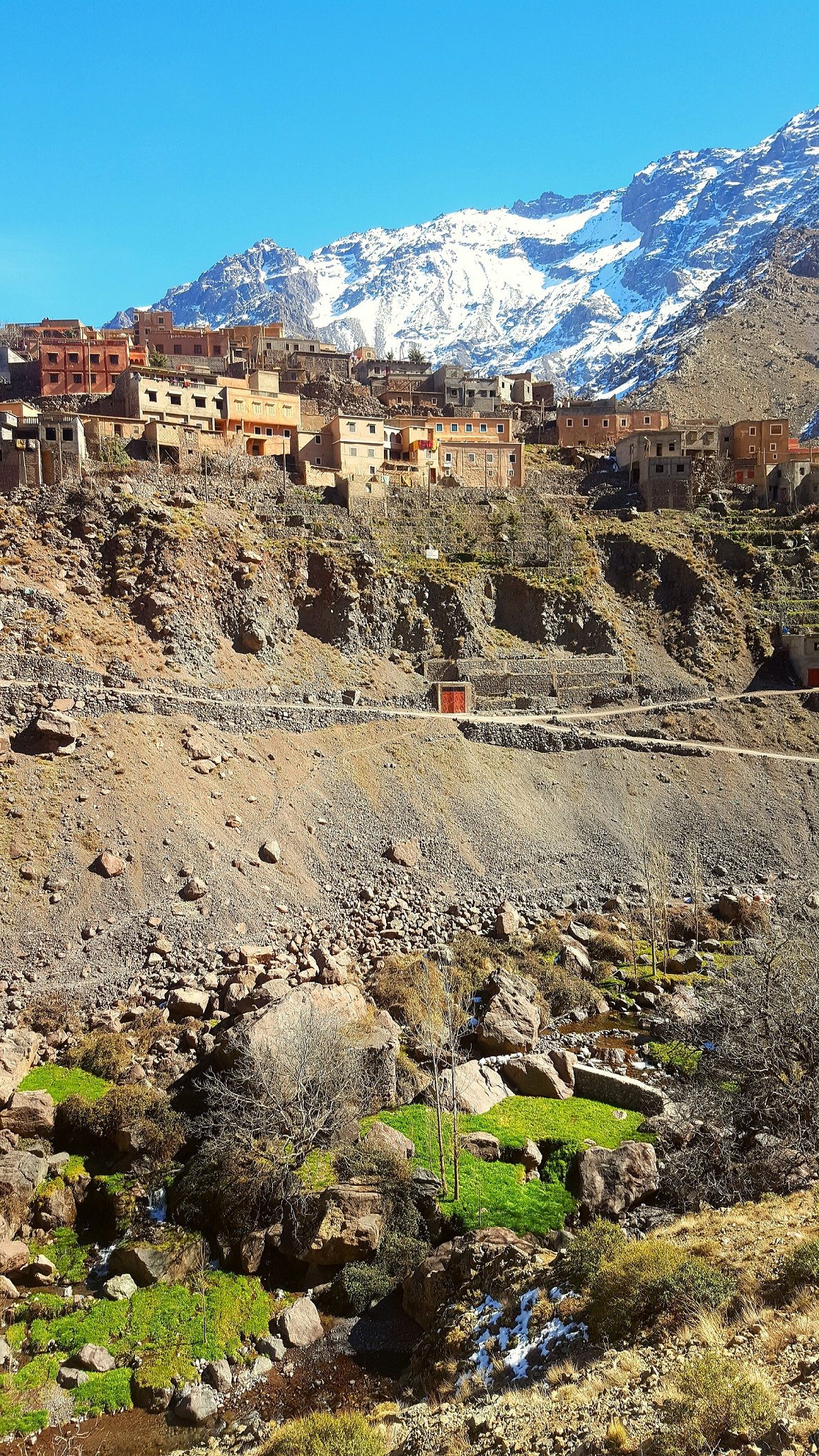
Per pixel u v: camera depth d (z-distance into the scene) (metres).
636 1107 65.12
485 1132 61.38
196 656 106.25
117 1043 66.38
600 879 100.81
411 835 97.62
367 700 115.06
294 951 79.62
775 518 154.75
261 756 98.50
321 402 172.75
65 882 76.75
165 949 75.31
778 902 95.69
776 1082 56.59
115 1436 43.28
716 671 134.38
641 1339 35.75
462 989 77.06
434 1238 53.75
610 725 122.38
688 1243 41.56
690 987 82.12
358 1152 56.78
